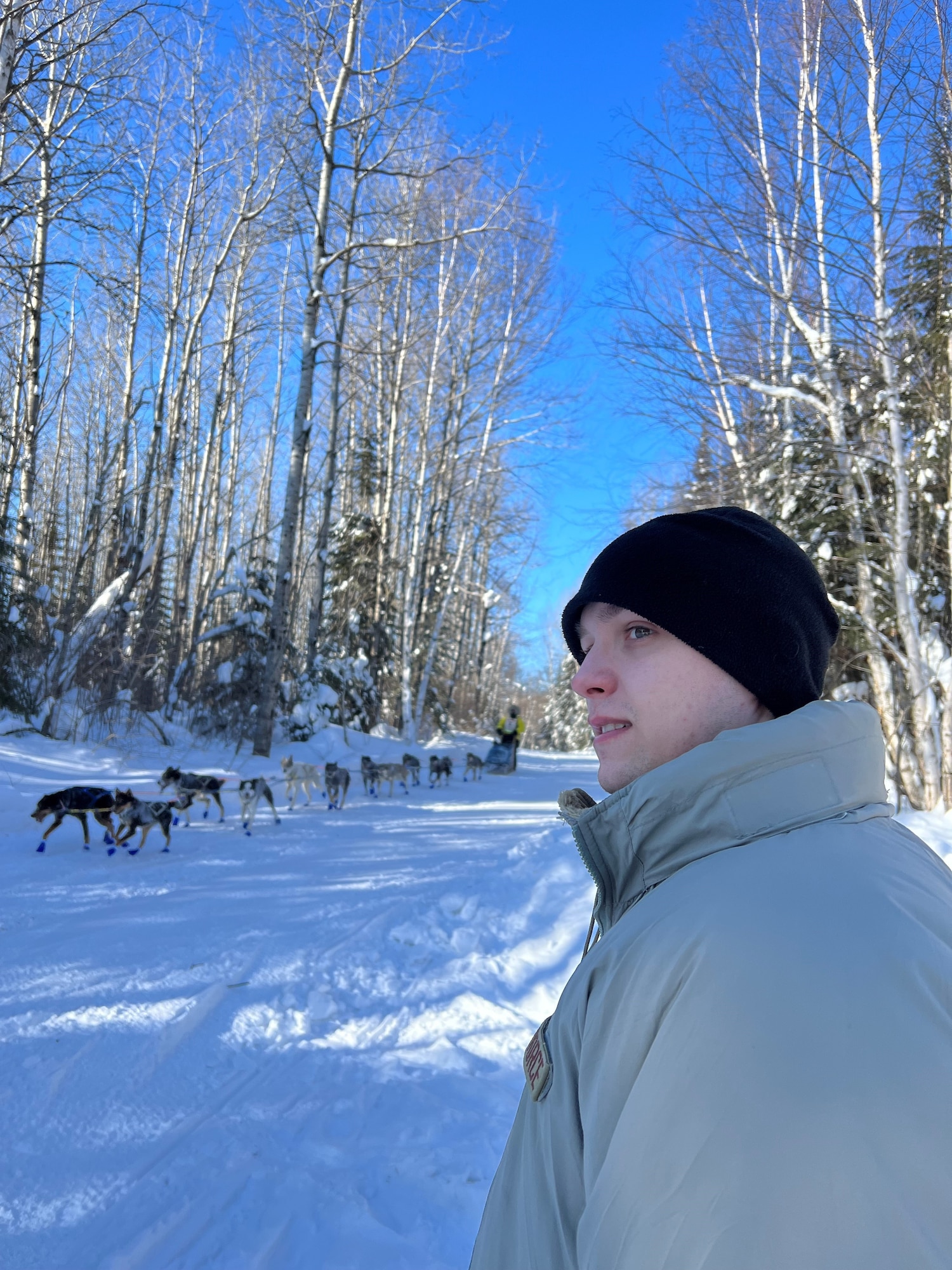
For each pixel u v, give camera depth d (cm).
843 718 96
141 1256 266
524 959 575
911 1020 66
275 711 2134
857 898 75
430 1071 406
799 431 1186
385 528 2823
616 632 116
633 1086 75
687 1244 62
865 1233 58
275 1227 281
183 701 2088
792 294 1064
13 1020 427
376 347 2536
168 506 2166
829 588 1232
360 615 2812
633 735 112
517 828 1141
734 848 89
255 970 515
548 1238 92
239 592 2192
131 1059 396
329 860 865
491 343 2538
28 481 1802
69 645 1645
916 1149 60
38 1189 297
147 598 2023
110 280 1217
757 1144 62
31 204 1134
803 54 1010
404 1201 299
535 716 8050
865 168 977
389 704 2984
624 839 103
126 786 1223
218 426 2686
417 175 1711
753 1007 67
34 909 634
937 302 1009
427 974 535
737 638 106
